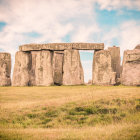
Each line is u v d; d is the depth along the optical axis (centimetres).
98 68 4456
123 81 4144
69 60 4553
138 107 1808
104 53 4425
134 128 1202
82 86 4053
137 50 4100
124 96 2030
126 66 4159
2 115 1734
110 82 4281
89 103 1919
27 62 4803
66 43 4616
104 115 1728
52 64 4728
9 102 2302
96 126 1502
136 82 3925
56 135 1191
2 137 1152
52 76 4625
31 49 4709
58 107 1881
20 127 1546
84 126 1545
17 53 4881
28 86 4528
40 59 4678
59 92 3128
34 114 1772
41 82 4606
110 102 1923
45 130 1372
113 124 1540
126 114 1720
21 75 4738
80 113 1778
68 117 1722
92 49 4606
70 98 2183
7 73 4878
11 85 4953
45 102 2078
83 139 1103
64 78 4522
